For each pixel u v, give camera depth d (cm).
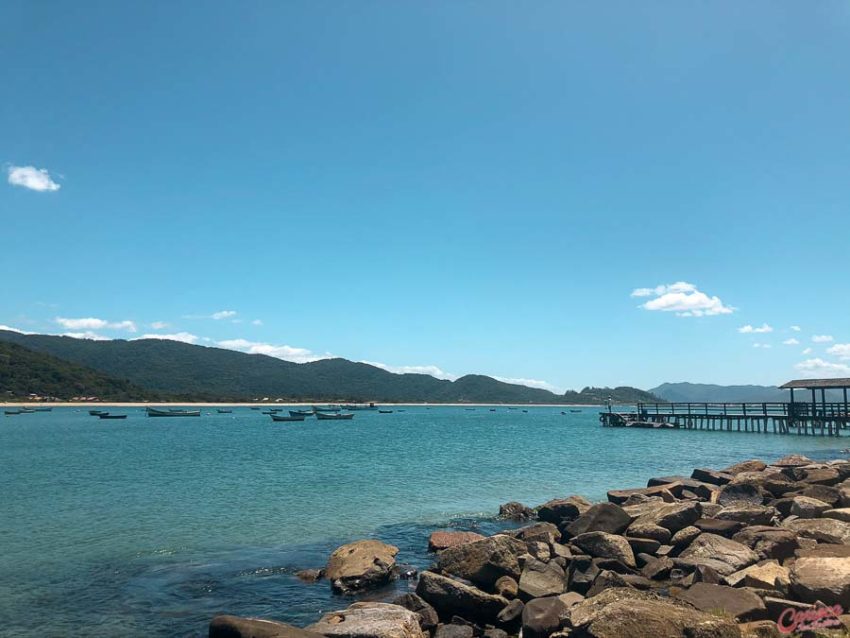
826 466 2647
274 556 1816
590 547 1594
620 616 971
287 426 10606
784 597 1155
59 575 1619
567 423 12175
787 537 1477
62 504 2616
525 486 3158
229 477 3500
